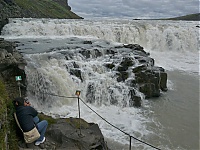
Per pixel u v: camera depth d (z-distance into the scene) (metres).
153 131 11.16
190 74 20.56
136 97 13.88
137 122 12.00
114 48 20.30
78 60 16.67
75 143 7.23
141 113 13.07
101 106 13.94
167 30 32.22
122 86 14.37
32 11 59.91
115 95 14.19
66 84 14.23
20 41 22.95
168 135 10.85
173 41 31.88
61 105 13.66
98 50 18.62
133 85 14.67
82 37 28.16
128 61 16.22
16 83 11.70
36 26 28.83
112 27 31.17
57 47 19.41
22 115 6.24
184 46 32.00
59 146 7.05
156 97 15.15
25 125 6.18
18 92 11.55
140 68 15.66
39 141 6.65
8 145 6.02
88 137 7.64
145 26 33.00
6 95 8.22
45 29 29.05
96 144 7.41
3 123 5.93
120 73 15.28
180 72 21.12
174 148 9.92
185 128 11.52
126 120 12.19
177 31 32.31
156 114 12.92
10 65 11.77
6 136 5.87
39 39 25.00
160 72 15.79
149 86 14.83
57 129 7.74
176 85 17.58
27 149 6.43
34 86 13.33
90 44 22.25
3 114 6.18
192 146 10.11
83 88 14.58
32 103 13.02
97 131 8.40
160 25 34.59
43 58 15.41
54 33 29.33
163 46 32.03
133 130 11.18
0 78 10.81
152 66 16.91
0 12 39.88
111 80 14.79
